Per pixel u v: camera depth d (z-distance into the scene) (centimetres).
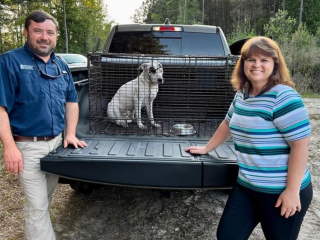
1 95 192
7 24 2369
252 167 175
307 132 159
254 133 170
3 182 366
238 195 187
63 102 225
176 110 322
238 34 2386
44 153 213
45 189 220
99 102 312
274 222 174
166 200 342
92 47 3170
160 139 267
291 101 160
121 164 201
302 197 171
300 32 1769
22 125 205
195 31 404
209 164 198
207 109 315
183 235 271
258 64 168
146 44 415
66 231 270
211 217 305
